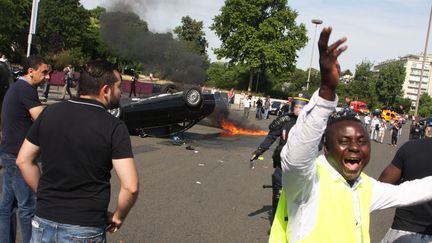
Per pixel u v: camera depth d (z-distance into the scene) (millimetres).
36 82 3955
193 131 17656
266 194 7656
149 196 6754
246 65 63531
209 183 8102
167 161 9977
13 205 3898
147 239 4918
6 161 3795
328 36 1702
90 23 73625
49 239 2469
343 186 2146
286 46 60750
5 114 3832
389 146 22969
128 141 2529
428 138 3055
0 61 4945
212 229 5484
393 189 2330
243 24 60875
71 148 2461
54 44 61000
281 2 61156
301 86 78812
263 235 5426
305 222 2086
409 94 178125
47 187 2514
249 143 15219
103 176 2525
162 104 12914
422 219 2971
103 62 2652
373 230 6234
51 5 67188
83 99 2582
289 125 4996
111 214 2701
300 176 1960
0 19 50781
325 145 2199
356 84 86500
